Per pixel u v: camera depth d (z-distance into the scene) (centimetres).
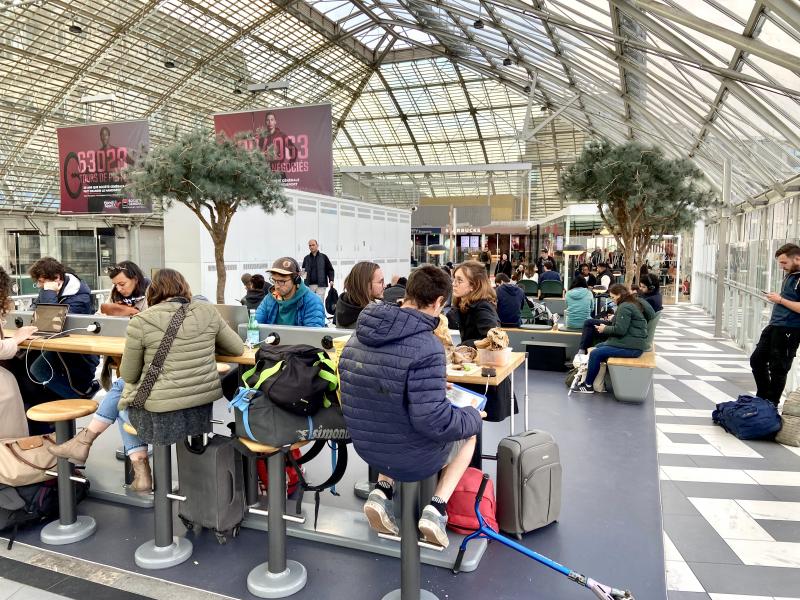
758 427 520
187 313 298
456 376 328
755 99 667
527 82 2138
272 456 279
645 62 967
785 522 364
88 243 2361
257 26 1991
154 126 2238
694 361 928
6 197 2209
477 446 358
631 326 663
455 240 2716
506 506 326
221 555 311
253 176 953
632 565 298
